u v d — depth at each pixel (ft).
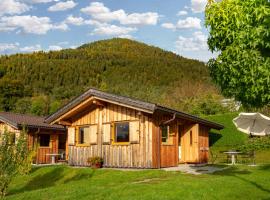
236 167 61.72
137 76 246.68
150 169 60.08
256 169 58.03
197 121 74.90
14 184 60.23
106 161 67.41
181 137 76.84
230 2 25.66
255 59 24.35
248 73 24.93
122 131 66.54
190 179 45.98
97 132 69.62
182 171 57.52
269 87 24.29
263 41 23.70
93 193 39.65
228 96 28.99
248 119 60.80
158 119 64.08
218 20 26.25
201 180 44.70
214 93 154.81
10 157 44.29
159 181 45.88
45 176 64.28
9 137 45.88
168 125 68.54
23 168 46.11
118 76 249.34
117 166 65.67
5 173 43.88
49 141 94.12
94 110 70.69
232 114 100.53
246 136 97.55
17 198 41.63
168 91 187.83
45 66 250.78
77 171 63.57
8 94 188.14
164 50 333.21
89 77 249.75
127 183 45.57
